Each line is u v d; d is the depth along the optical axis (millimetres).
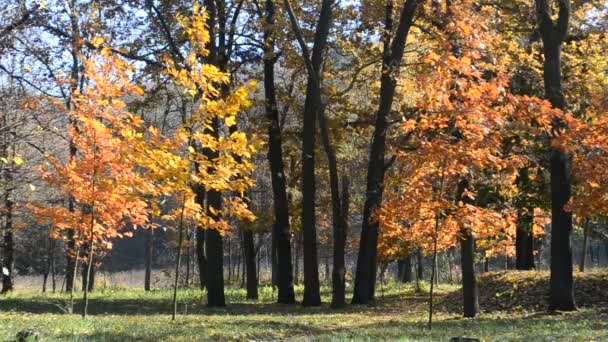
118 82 11555
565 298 15500
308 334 11570
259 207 36000
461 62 11336
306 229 21547
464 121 11352
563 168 15562
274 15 21062
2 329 10094
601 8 19984
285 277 22953
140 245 63938
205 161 11406
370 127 26062
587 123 14336
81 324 11688
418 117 14141
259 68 28750
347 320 15398
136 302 21891
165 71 11508
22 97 12648
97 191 12234
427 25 22047
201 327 11906
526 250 26312
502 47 17688
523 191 21062
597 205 13445
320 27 20750
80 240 13805
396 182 17453
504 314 17016
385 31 20531
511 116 13492
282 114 28234
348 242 35406
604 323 11586
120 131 11523
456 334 10602
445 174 12070
